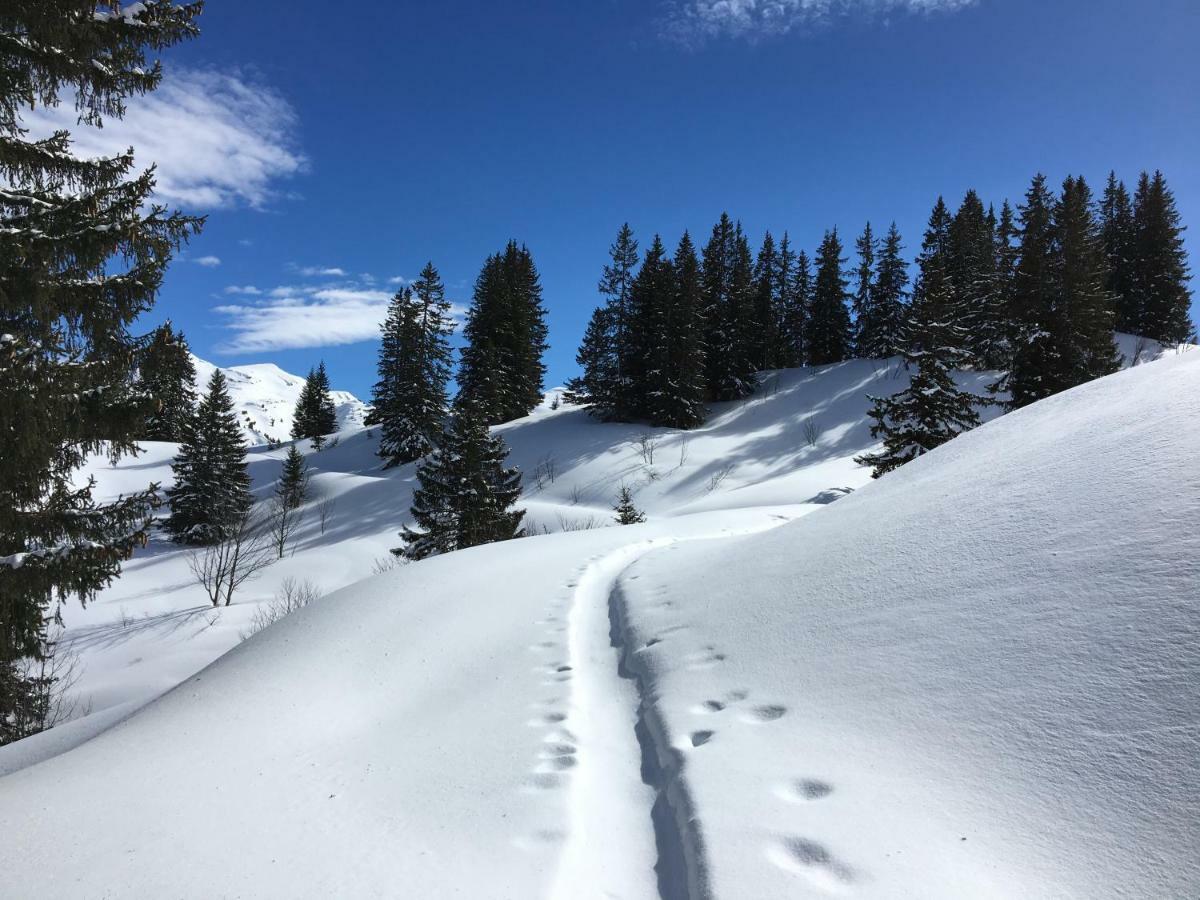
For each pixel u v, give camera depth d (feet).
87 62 21.61
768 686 12.98
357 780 12.69
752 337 185.16
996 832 7.41
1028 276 85.76
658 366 159.22
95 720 29.53
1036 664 9.76
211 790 12.88
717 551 27.53
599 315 185.98
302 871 9.39
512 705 15.81
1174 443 13.56
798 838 8.20
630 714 14.55
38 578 20.67
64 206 20.25
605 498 124.88
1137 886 6.10
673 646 17.07
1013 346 87.66
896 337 169.78
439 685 18.53
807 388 165.99
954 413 68.95
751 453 134.51
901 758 9.31
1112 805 7.09
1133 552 10.69
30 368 19.40
